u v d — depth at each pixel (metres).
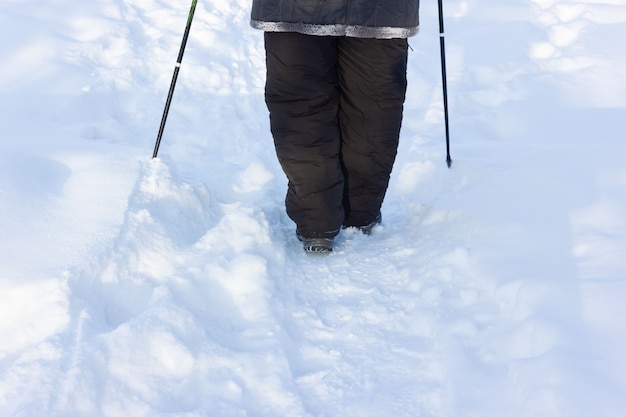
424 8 5.94
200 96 4.67
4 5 5.00
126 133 3.91
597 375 1.81
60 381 1.90
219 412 1.95
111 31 5.09
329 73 2.62
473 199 2.98
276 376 2.10
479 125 4.23
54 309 2.16
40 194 2.73
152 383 2.03
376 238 3.03
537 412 1.79
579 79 4.64
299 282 2.66
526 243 2.52
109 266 2.44
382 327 2.38
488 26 5.54
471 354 2.12
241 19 5.79
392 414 1.96
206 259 2.63
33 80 4.18
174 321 2.21
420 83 4.85
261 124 4.45
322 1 2.47
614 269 2.25
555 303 2.13
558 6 5.76
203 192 3.15
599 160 3.01
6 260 2.31
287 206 2.87
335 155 2.71
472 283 2.47
